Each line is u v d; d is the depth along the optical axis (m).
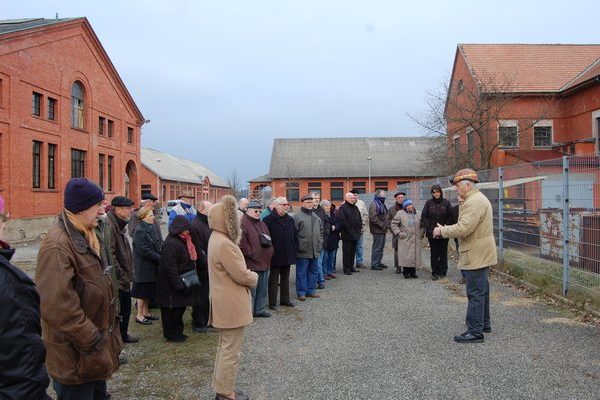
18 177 23.16
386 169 60.88
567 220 7.99
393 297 8.90
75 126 29.16
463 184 5.97
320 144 65.69
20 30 23.33
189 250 6.40
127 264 6.16
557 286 8.38
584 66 30.39
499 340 6.06
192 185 65.12
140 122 39.06
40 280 2.85
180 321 6.41
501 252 10.95
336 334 6.56
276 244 8.15
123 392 4.69
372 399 4.41
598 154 7.18
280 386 4.77
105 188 33.22
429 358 5.47
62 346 2.94
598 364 5.14
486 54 31.67
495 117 27.28
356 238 11.62
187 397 4.56
